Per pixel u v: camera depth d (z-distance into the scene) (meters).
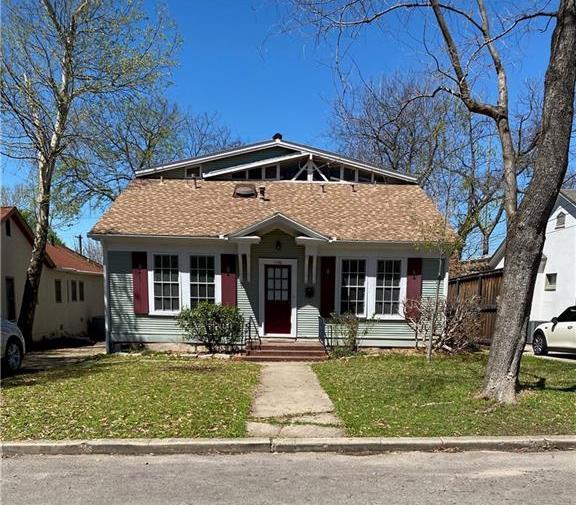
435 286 12.60
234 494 3.86
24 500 3.77
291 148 15.22
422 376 8.46
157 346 12.49
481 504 3.67
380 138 25.03
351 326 12.05
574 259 16.61
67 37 14.05
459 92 7.90
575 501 3.73
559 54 6.06
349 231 12.59
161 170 15.02
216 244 12.45
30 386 8.02
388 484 4.05
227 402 6.61
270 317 12.58
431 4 7.18
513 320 6.45
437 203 12.21
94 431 5.26
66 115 14.84
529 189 6.34
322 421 5.72
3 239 16.59
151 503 3.70
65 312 21.33
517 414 5.83
